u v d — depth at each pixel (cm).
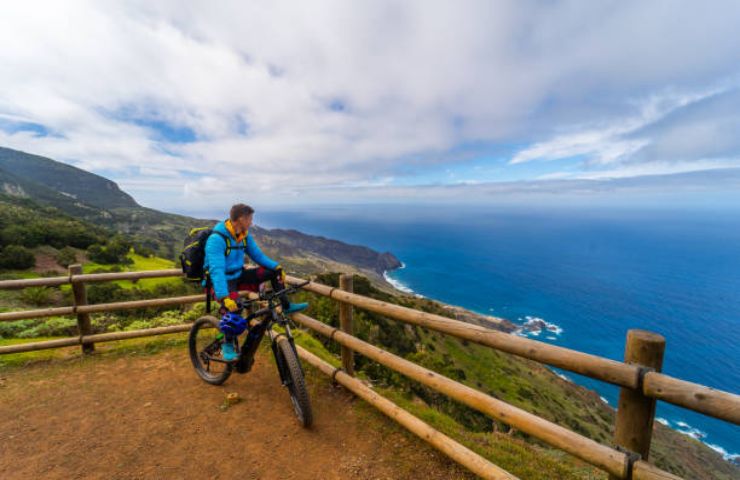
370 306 347
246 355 368
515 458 327
